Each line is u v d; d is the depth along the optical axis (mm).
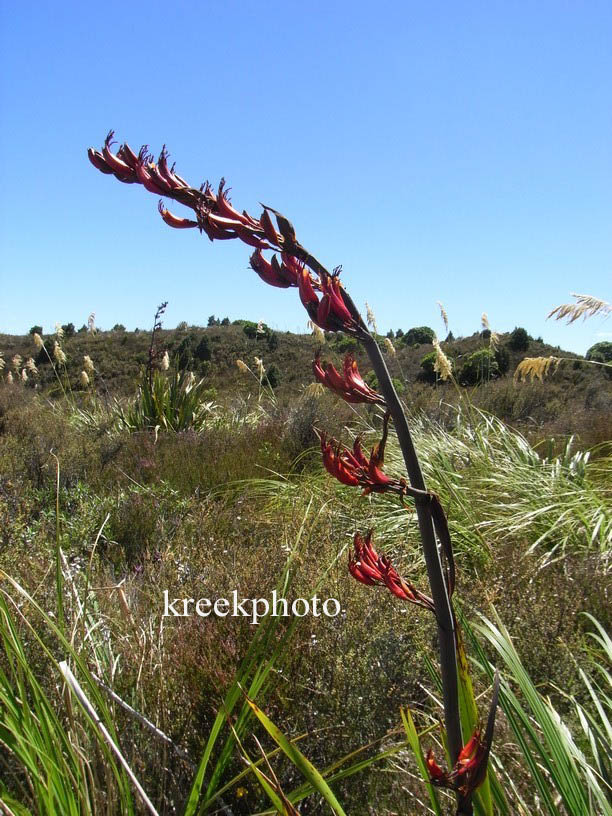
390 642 2645
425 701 2814
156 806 2154
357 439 1204
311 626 2648
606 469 6324
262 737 2361
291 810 1394
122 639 2840
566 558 4102
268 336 28266
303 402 9281
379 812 2264
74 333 32781
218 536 4617
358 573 1281
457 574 3939
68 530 4863
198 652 2598
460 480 5801
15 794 2107
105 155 1311
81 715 2227
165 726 2408
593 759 2422
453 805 2053
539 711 1738
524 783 2150
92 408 11953
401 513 5215
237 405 11914
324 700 2496
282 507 5758
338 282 1181
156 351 10656
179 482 6629
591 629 3484
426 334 24406
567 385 15555
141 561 4422
